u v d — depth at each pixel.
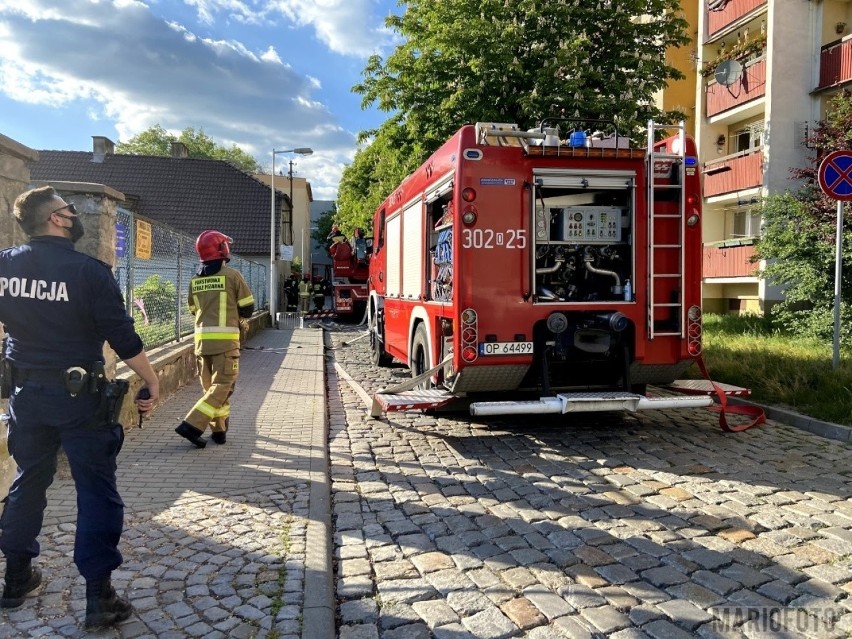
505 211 6.21
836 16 18.52
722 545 3.99
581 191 6.58
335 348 16.14
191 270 11.31
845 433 6.43
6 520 2.98
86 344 2.91
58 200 2.98
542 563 3.78
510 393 6.77
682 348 6.50
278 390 9.42
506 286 6.22
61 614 2.98
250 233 34.38
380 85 14.29
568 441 6.59
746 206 20.22
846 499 4.78
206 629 2.90
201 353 5.96
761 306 18.58
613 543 4.05
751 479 5.26
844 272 11.48
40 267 2.85
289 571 3.48
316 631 2.89
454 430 7.16
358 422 7.63
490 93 13.00
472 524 4.41
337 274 25.64
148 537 3.89
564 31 12.91
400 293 9.47
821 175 8.25
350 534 4.26
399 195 9.66
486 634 3.03
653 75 14.10
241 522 4.16
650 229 6.37
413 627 3.10
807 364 8.73
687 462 5.77
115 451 3.00
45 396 2.83
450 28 12.90
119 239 7.38
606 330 6.43
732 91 20.64
